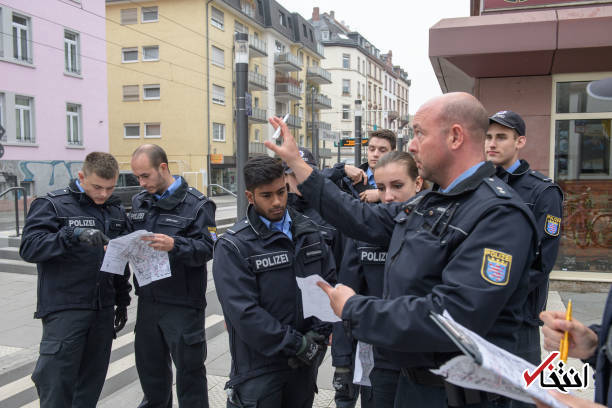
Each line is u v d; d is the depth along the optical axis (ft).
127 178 53.62
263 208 7.08
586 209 19.95
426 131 5.19
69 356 8.72
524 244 4.55
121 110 97.14
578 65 18.81
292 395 7.38
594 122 19.56
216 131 98.53
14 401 11.27
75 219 9.27
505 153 9.00
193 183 90.12
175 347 9.24
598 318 16.17
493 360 3.47
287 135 6.02
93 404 9.48
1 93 54.54
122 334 15.96
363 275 8.16
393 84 213.05
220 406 10.86
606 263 19.90
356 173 10.77
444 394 5.03
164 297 9.21
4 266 26.12
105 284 9.36
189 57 93.35
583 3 18.62
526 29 17.74
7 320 17.46
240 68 15.21
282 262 7.23
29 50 57.26
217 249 7.22
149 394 9.75
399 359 5.23
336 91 161.38
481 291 4.33
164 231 9.55
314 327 7.54
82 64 63.98
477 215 4.63
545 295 8.05
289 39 124.77
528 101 20.03
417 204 5.44
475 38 18.21
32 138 58.39
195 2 92.27
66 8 61.26
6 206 37.73
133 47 95.66
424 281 4.86
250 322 6.71
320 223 9.80
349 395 8.71
